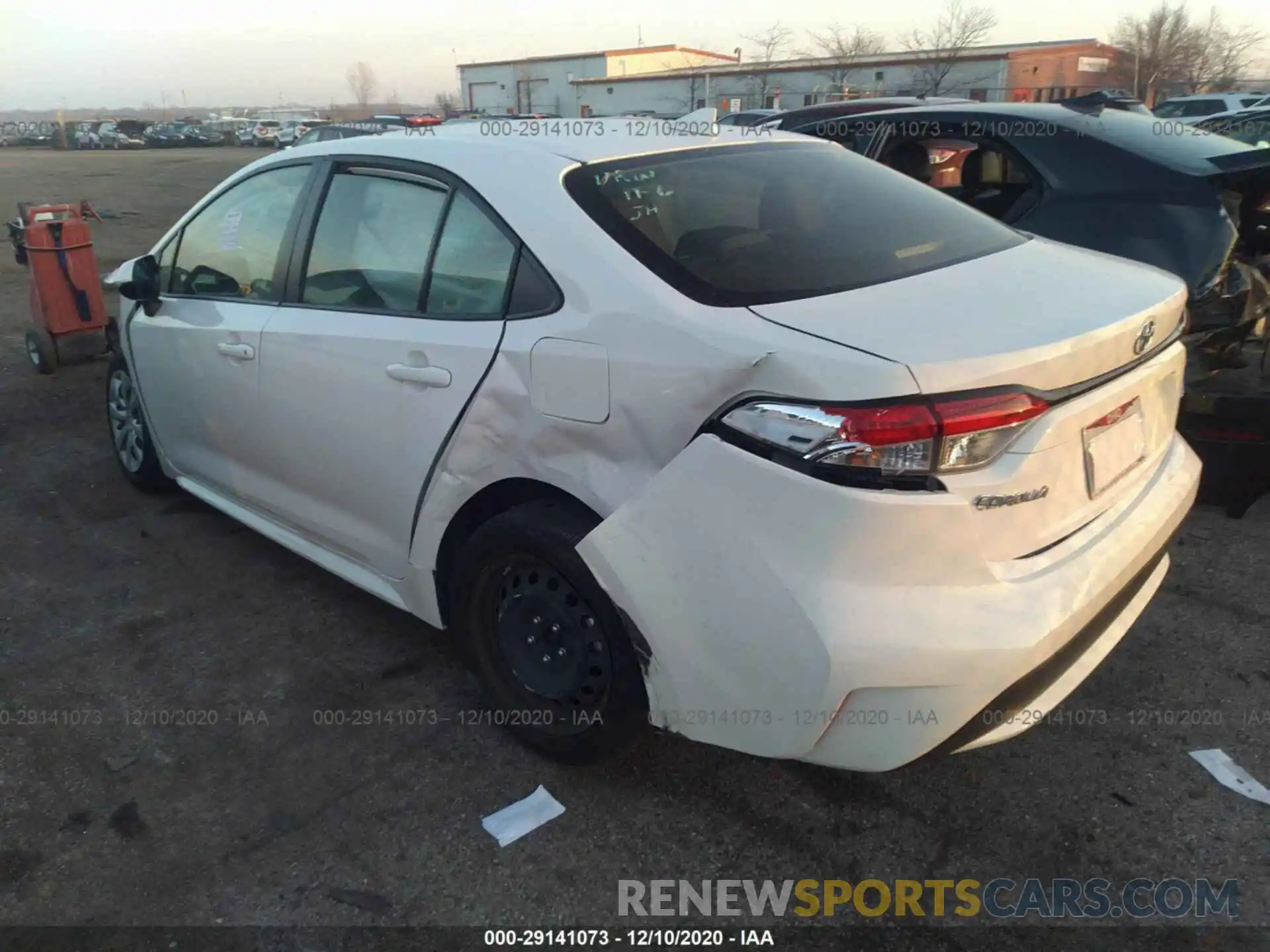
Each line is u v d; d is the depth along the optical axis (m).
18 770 2.68
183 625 3.42
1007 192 4.47
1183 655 3.08
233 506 3.77
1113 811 2.45
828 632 1.88
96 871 2.33
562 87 59.50
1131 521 2.29
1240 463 3.87
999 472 1.92
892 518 1.84
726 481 1.98
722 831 2.42
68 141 55.38
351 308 2.92
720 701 2.09
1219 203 3.76
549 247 2.40
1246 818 2.41
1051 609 1.97
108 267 10.92
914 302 2.16
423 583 2.85
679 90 48.25
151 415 4.06
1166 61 41.41
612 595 2.21
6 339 7.55
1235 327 3.84
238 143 53.59
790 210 2.60
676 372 2.06
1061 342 1.98
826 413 1.86
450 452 2.58
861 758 1.98
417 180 2.82
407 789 2.59
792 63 42.03
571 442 2.29
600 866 2.33
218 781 2.63
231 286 3.49
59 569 3.83
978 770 2.61
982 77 38.22
